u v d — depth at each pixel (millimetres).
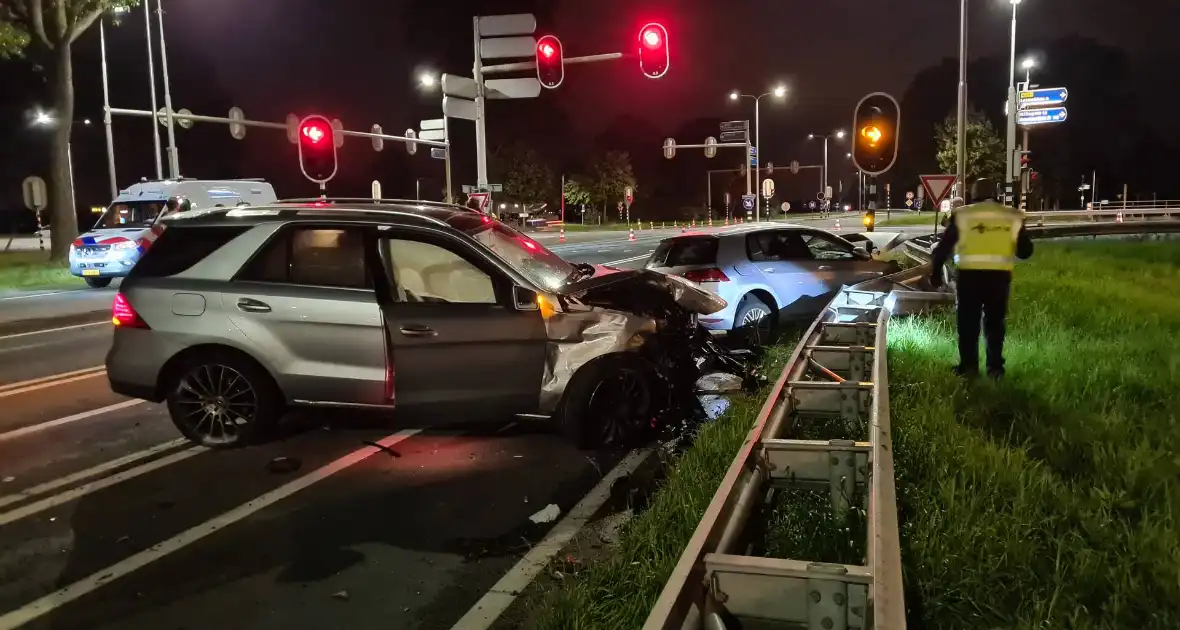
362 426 6609
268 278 6578
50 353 11602
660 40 16500
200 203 22422
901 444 5320
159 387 6723
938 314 10703
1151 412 6078
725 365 8734
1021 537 4008
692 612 2553
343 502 5637
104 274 20984
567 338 6395
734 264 10508
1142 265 18641
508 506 5504
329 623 4047
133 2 26938
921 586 3537
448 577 4512
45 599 4352
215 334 6535
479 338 6328
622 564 4203
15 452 6852
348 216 6582
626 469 6156
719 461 5477
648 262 11188
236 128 27844
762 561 2639
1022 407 6285
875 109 11180
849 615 2539
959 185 21250
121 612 4203
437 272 7016
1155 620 3311
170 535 5145
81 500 5758
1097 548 3938
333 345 6414
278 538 5070
